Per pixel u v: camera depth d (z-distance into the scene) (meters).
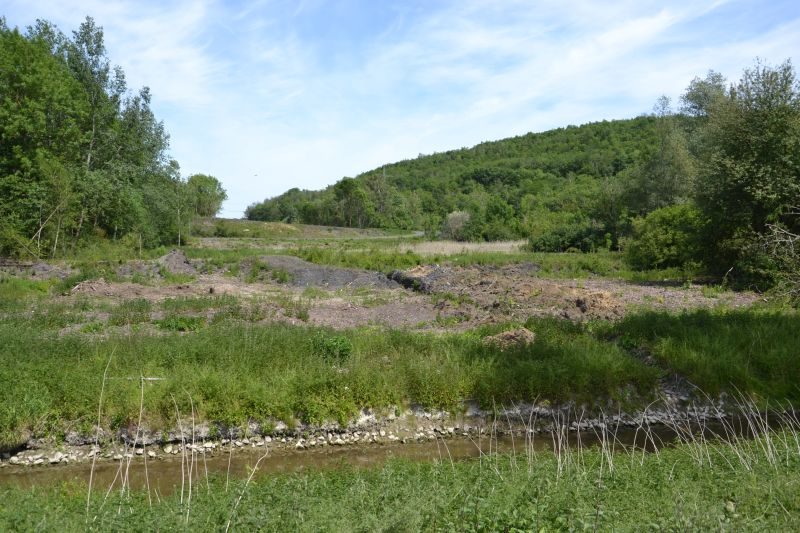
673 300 17.69
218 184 72.50
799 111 20.23
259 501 5.32
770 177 19.84
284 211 82.88
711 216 21.58
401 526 4.38
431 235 52.69
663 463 6.64
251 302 16.67
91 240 28.58
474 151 127.94
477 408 9.77
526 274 24.56
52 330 12.90
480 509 4.67
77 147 29.16
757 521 4.66
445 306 16.72
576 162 92.75
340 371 9.96
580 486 5.31
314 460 8.38
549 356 11.00
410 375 9.93
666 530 4.33
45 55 28.97
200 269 23.92
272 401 9.00
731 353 11.28
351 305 17.30
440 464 6.73
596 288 20.20
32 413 8.29
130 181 32.28
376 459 8.45
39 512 5.04
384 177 91.19
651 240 25.52
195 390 8.87
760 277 19.12
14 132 26.80
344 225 76.94
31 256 25.11
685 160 34.44
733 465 6.58
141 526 4.68
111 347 10.21
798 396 10.50
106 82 31.80
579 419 9.80
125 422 8.49
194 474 7.79
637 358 11.65
